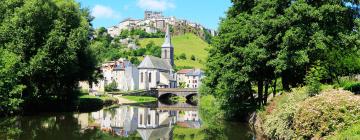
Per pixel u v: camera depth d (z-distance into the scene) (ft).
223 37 137.18
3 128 129.29
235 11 141.28
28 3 175.52
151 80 595.47
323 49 114.21
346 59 132.98
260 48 122.21
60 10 191.83
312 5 119.14
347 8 117.70
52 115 183.52
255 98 163.84
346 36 116.98
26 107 187.93
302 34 112.98
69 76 209.46
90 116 188.96
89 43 221.46
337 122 69.67
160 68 618.44
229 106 160.56
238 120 162.50
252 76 133.49
